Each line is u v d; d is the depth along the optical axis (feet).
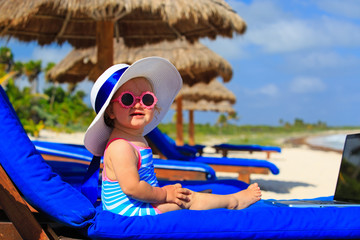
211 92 50.49
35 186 6.81
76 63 30.37
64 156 15.87
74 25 22.35
